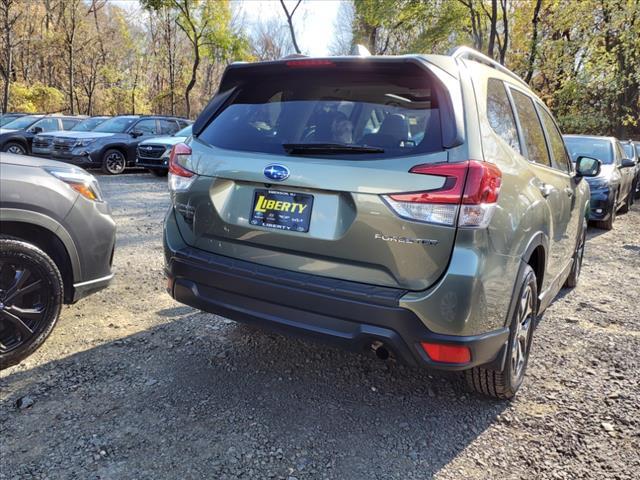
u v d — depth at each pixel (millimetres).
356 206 2127
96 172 13047
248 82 2795
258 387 2789
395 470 2160
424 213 2018
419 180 2033
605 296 4766
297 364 3082
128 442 2242
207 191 2564
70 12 31188
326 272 2244
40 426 2324
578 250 4750
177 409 2527
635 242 7527
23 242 2771
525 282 2529
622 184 9102
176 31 33938
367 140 2232
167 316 3719
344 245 2176
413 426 2494
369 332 2127
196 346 3250
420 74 2271
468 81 2334
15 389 2625
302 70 2564
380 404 2688
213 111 2816
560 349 3492
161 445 2234
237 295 2457
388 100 2318
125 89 38438
